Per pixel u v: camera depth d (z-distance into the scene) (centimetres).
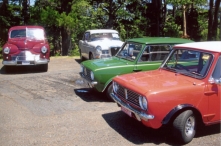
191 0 2436
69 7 1967
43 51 1077
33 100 706
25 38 1129
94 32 1246
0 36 1908
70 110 630
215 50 487
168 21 2938
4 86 855
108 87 684
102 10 2380
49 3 1970
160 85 469
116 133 506
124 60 726
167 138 488
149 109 441
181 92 455
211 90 474
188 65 521
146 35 2578
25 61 1052
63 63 1368
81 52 1395
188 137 463
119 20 2492
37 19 1920
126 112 509
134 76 541
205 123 483
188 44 559
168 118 445
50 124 545
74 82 916
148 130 522
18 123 548
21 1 2038
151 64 698
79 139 478
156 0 2455
